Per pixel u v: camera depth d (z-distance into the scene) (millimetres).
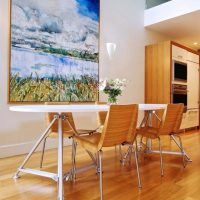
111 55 4301
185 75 5434
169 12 4781
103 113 3146
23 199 1768
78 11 3898
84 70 4012
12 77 3088
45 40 3436
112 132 1805
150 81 5242
